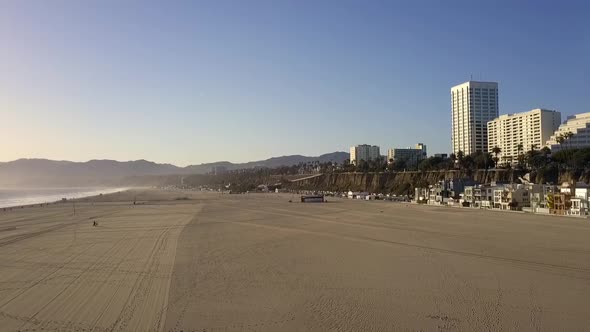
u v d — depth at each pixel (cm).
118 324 2655
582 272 4028
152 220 10025
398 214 11256
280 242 6141
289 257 4894
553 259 4678
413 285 3559
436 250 5328
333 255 5012
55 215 12025
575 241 6012
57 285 3625
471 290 3391
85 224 9138
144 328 2584
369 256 4931
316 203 17388
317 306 2992
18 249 5603
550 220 9156
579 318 2722
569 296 3212
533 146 19662
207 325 2633
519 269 4169
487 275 3916
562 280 3719
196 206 16050
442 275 3922
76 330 2556
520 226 8019
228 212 12594
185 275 3972
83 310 2936
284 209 13762
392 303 3053
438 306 2980
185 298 3206
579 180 16088
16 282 3744
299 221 9500
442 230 7488
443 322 2661
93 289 3484
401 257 4856
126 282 3712
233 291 3397
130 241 6309
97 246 5812
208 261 4666
